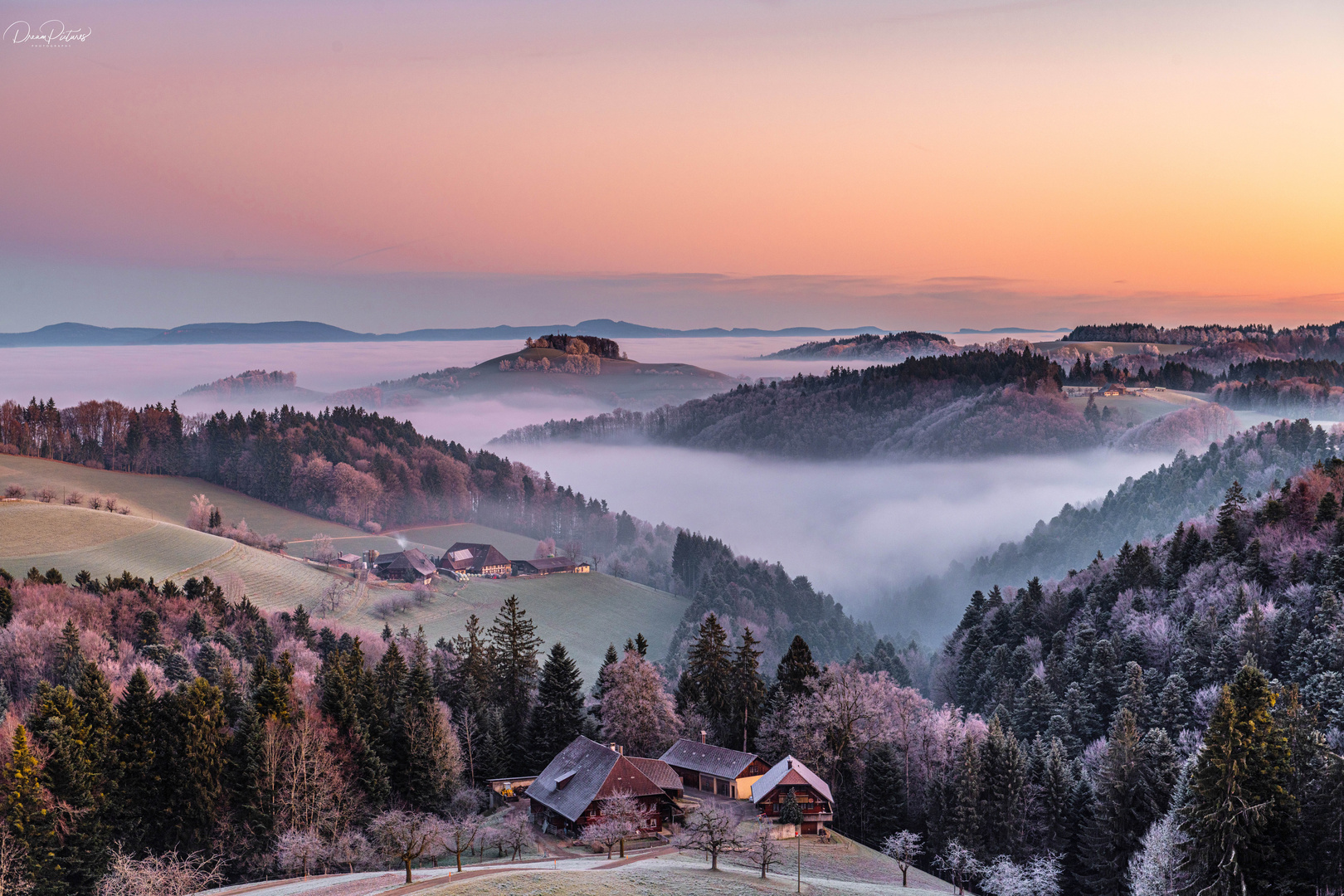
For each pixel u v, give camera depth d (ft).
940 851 302.25
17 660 361.30
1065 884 294.66
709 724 393.50
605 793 283.59
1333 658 328.70
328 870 269.23
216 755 275.39
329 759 285.43
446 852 269.64
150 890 221.05
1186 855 231.71
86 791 241.55
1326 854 222.89
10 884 216.95
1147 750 286.05
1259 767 223.10
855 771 338.54
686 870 232.12
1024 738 363.35
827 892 230.48
